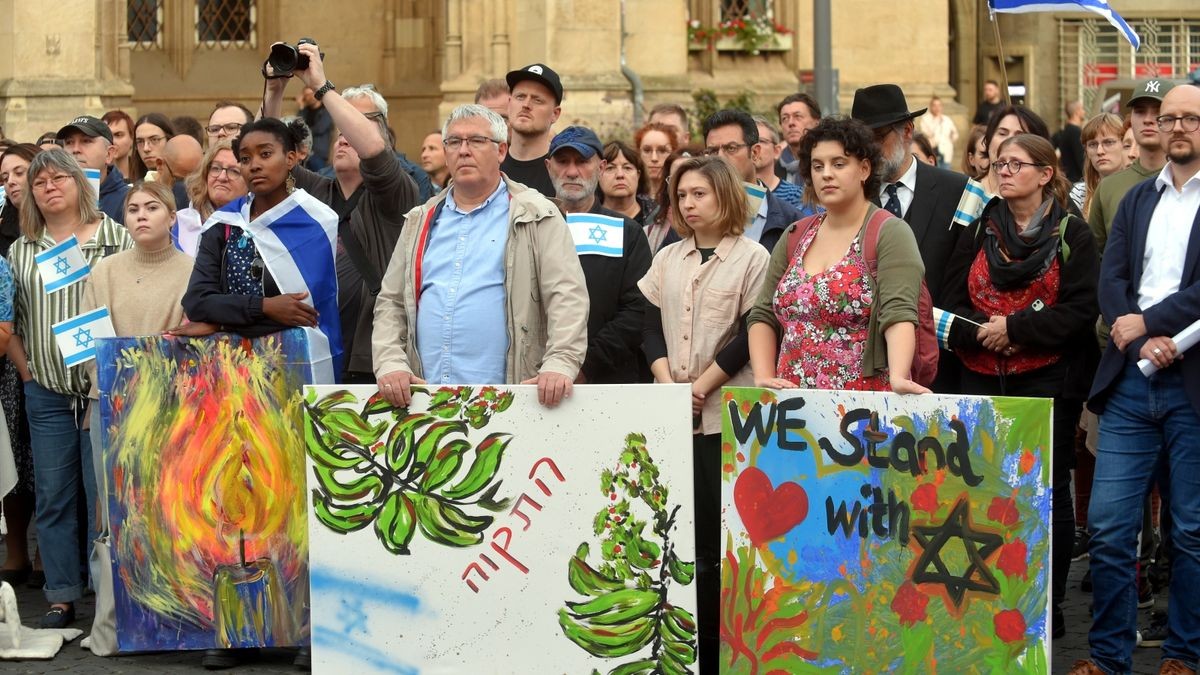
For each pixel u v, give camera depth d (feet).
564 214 27.14
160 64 80.48
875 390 23.26
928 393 22.48
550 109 30.60
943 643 22.68
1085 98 100.12
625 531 23.66
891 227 23.22
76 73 61.21
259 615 26.23
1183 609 24.64
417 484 24.04
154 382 26.16
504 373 24.95
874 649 22.85
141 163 42.14
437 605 24.08
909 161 27.81
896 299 22.86
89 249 30.48
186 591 26.32
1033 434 22.38
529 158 30.76
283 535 26.14
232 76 81.46
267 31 82.02
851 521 22.82
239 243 26.55
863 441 22.72
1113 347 24.62
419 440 24.00
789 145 37.04
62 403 29.43
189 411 26.14
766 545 23.11
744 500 23.15
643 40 70.74
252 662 26.78
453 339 24.86
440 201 25.45
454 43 64.64
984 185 29.45
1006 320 26.35
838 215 23.62
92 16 61.26
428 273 25.11
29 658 26.84
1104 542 24.56
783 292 23.71
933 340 23.41
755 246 25.52
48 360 29.19
